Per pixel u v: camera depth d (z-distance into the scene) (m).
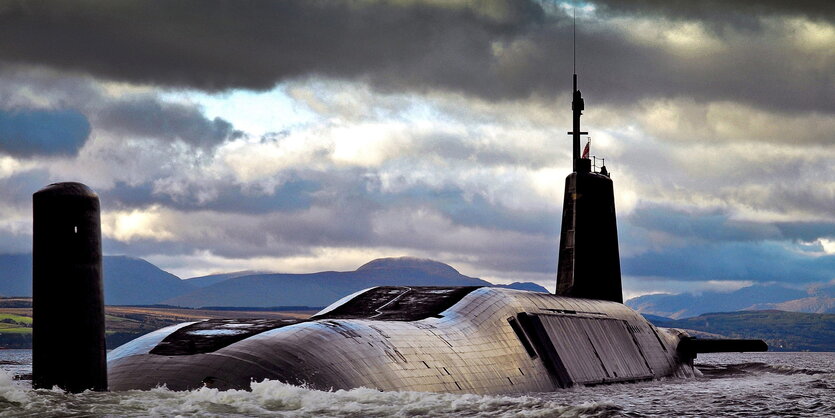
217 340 70.75
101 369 53.75
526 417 61.38
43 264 51.75
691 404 86.75
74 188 52.03
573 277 119.06
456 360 80.75
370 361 72.19
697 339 132.00
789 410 84.75
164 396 58.75
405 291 99.31
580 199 120.62
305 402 60.97
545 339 95.62
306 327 74.06
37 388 52.62
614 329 113.75
